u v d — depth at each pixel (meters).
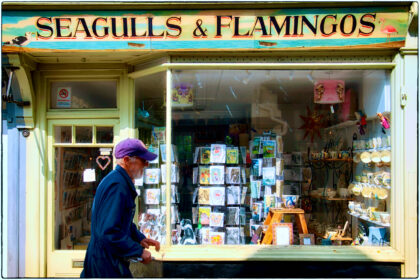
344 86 3.64
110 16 2.97
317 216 3.95
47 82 3.52
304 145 4.03
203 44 3.01
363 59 3.11
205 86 3.57
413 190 2.98
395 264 2.98
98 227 1.97
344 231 3.63
